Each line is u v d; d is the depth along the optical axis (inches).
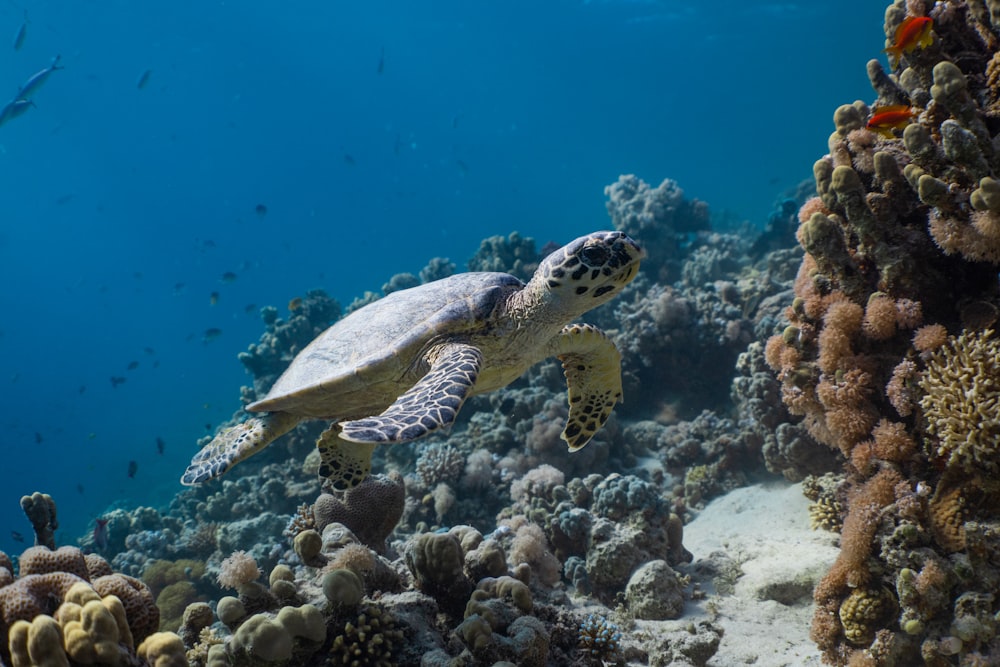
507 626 41.3
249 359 139.0
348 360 49.2
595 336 50.6
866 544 49.9
